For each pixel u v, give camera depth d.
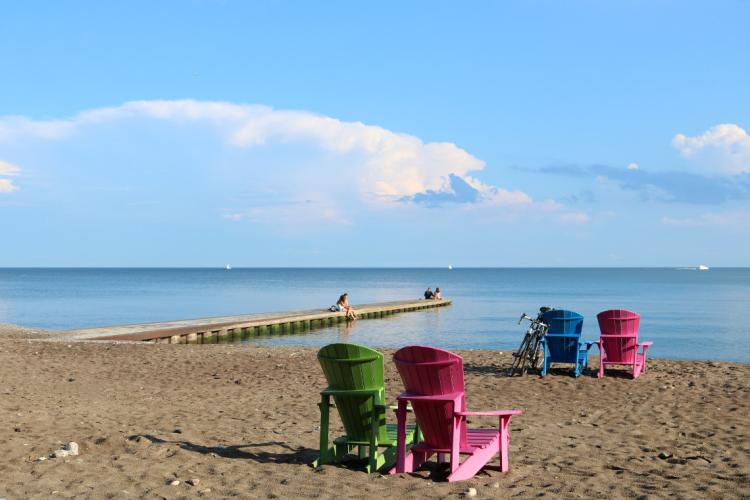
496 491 6.26
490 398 12.12
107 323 40.88
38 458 7.02
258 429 9.16
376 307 48.22
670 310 51.38
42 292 91.38
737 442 8.48
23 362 16.28
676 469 7.12
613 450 8.09
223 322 33.12
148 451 7.43
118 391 12.62
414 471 7.06
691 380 14.01
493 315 47.03
